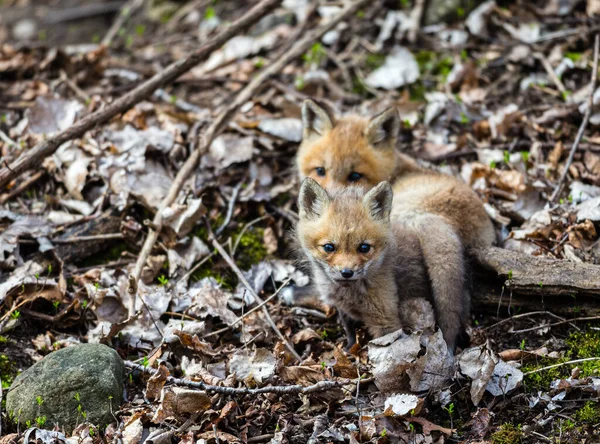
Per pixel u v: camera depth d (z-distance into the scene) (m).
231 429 2.21
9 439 2.20
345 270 2.25
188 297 2.38
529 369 2.26
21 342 2.31
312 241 2.29
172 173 2.52
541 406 2.23
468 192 2.40
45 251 2.40
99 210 2.46
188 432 2.20
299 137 2.60
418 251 2.33
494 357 2.25
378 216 2.29
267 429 2.22
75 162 2.50
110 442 2.19
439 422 2.23
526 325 2.32
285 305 2.38
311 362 2.28
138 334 2.32
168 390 2.22
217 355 2.30
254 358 2.28
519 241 2.40
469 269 2.35
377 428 2.21
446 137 2.61
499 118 2.60
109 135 2.55
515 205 2.47
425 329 2.28
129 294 2.32
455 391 2.25
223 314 2.35
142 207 2.48
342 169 2.45
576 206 2.43
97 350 2.25
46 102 2.60
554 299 2.32
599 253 2.36
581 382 2.23
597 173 2.51
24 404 2.21
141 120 2.59
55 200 2.48
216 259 2.44
